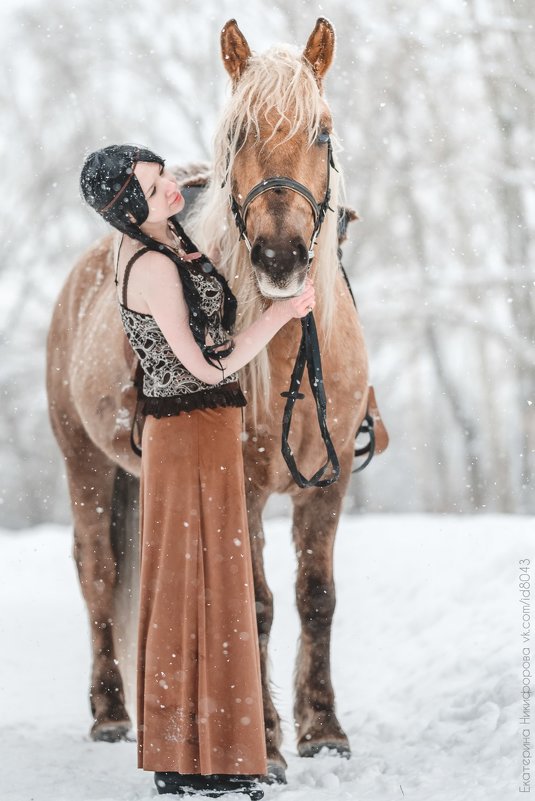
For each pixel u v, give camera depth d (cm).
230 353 545
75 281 841
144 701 557
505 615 882
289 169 557
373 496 4297
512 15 2586
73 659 1075
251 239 559
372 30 2594
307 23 2814
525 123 2675
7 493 4353
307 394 617
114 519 794
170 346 547
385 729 691
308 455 632
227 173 589
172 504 552
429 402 3966
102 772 644
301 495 661
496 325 2670
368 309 2739
